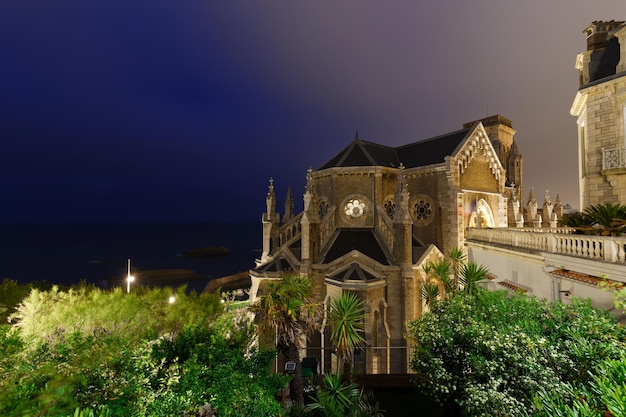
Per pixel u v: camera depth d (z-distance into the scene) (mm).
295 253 32656
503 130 62281
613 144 19812
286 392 18781
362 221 33531
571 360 10031
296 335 17000
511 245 19375
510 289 18375
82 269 114125
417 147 39781
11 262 134000
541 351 10609
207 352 11812
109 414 7797
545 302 13219
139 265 126500
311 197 30359
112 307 15891
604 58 21094
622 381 7273
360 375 20766
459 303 15070
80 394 8219
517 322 12273
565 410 7363
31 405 6875
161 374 10586
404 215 27703
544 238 15938
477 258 25266
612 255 11617
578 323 10930
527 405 9984
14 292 22172
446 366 13430
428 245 31812
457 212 31562
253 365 12797
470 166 34938
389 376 20656
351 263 27859
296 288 16984
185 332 12719
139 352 10383
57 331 14203
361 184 33812
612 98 19891
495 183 37906
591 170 21016
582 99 22297
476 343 11820
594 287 12641
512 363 10875
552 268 14953
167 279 89938
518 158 59938
